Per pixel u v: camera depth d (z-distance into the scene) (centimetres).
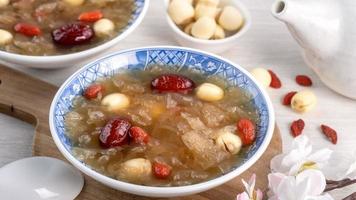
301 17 47
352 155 45
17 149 48
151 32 57
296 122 49
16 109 49
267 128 42
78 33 50
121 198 43
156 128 43
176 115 43
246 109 45
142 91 46
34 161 44
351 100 51
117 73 48
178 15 55
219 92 45
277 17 47
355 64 48
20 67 53
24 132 49
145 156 41
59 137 41
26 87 51
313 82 53
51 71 53
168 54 48
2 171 43
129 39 56
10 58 48
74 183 43
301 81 52
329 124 49
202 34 54
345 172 43
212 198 43
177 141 42
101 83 47
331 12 47
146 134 42
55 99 43
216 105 45
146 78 47
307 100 49
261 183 44
